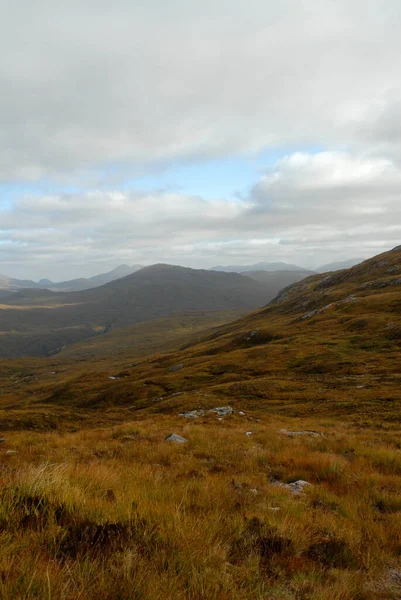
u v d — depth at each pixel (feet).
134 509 19.63
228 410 120.67
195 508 22.30
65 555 14.06
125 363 635.66
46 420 122.11
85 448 51.83
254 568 15.34
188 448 51.55
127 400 234.99
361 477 34.22
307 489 30.58
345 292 442.09
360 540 19.61
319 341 258.37
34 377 647.15
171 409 151.33
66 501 18.54
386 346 219.00
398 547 19.27
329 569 16.62
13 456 44.39
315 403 130.93
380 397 125.90
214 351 359.46
